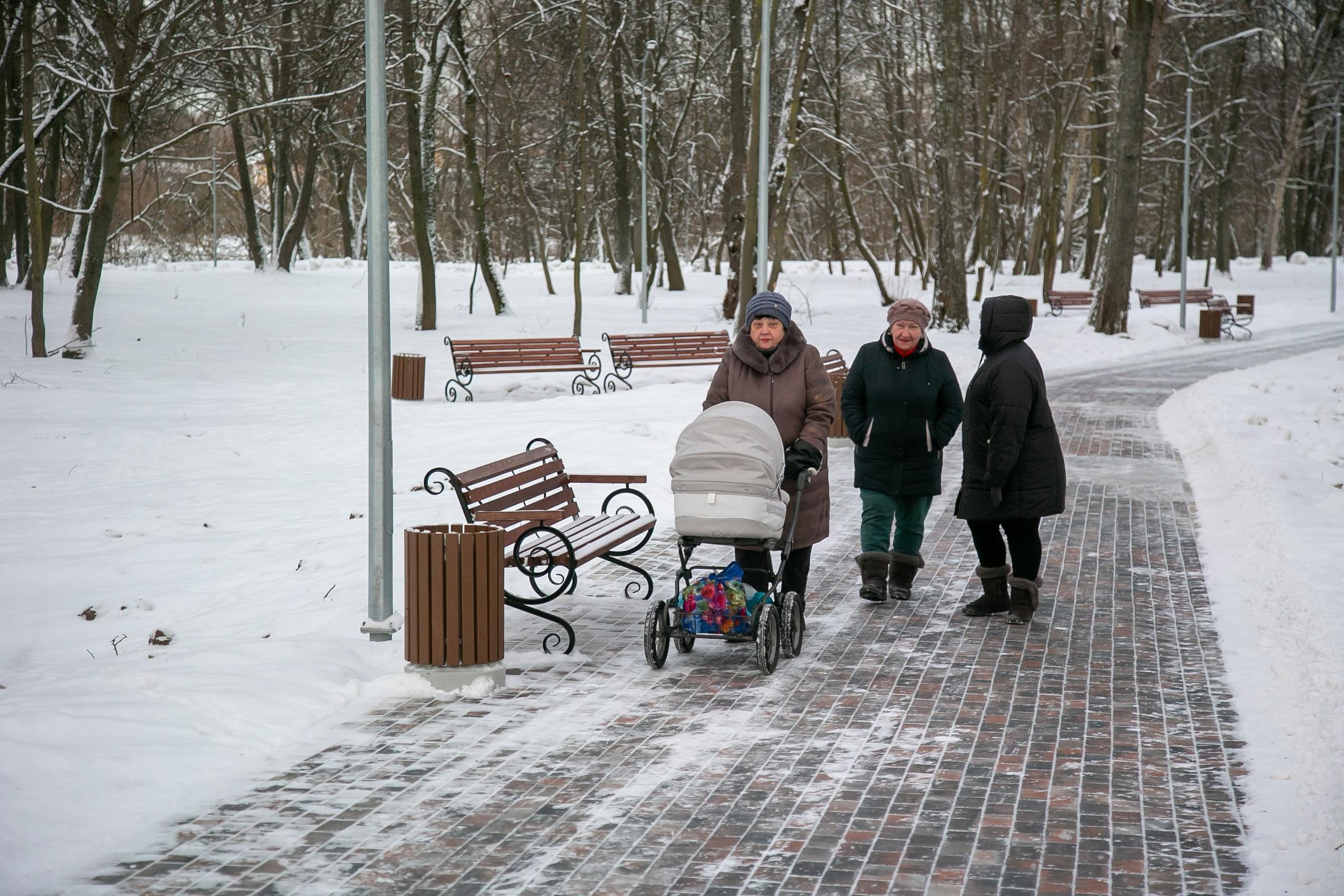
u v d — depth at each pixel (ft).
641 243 120.67
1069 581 30.17
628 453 46.37
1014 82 149.07
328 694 21.62
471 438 51.72
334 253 257.34
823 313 127.13
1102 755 18.85
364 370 79.61
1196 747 19.15
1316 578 28.19
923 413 27.66
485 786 17.65
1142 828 16.10
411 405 65.57
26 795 16.55
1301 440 50.31
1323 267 203.00
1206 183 184.03
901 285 155.53
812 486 25.22
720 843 15.67
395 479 44.45
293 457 50.06
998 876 14.69
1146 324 111.55
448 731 20.03
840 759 18.71
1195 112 183.42
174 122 147.74
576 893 14.28
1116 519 37.63
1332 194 221.87
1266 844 15.55
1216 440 50.26
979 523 26.86
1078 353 98.02
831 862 15.08
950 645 25.11
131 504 40.91
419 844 15.67
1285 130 195.11
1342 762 17.48
